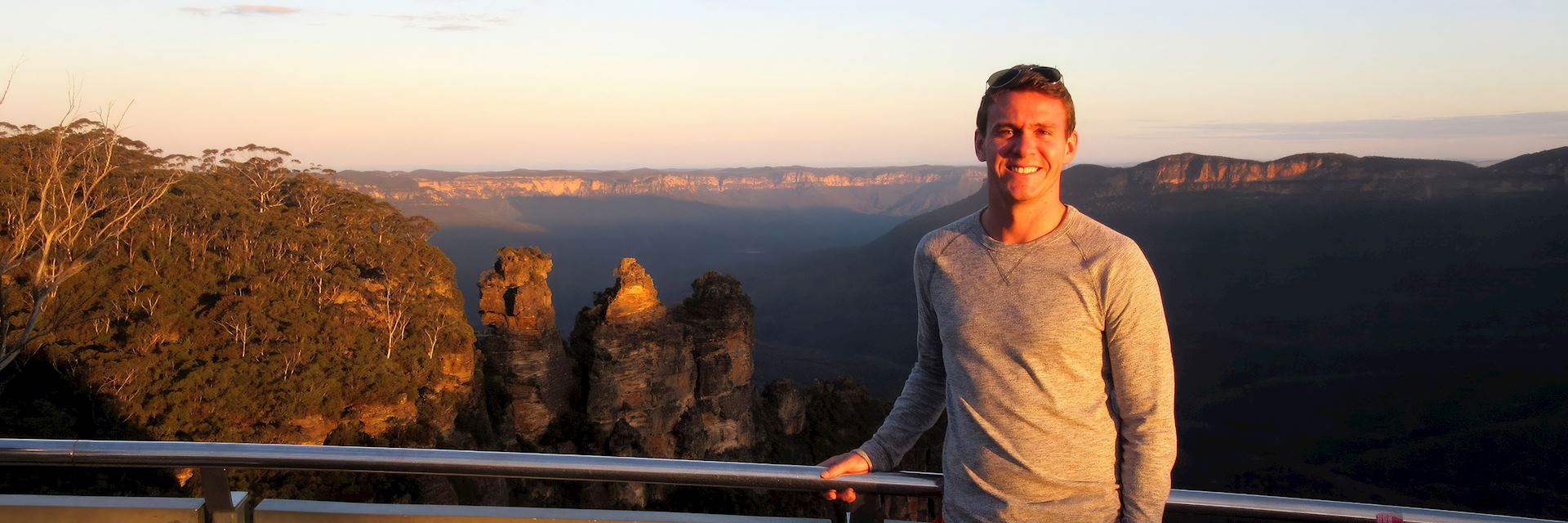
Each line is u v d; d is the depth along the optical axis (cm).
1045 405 225
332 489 3011
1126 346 221
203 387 3422
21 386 3422
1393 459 11306
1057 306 223
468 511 269
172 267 4016
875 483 255
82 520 274
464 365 4434
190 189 4903
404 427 3919
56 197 3741
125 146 5100
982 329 231
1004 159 229
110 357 3394
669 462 258
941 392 273
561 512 267
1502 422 12331
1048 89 227
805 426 6325
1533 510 9438
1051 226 232
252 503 282
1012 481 228
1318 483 10631
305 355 3741
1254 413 13938
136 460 262
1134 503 221
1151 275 222
